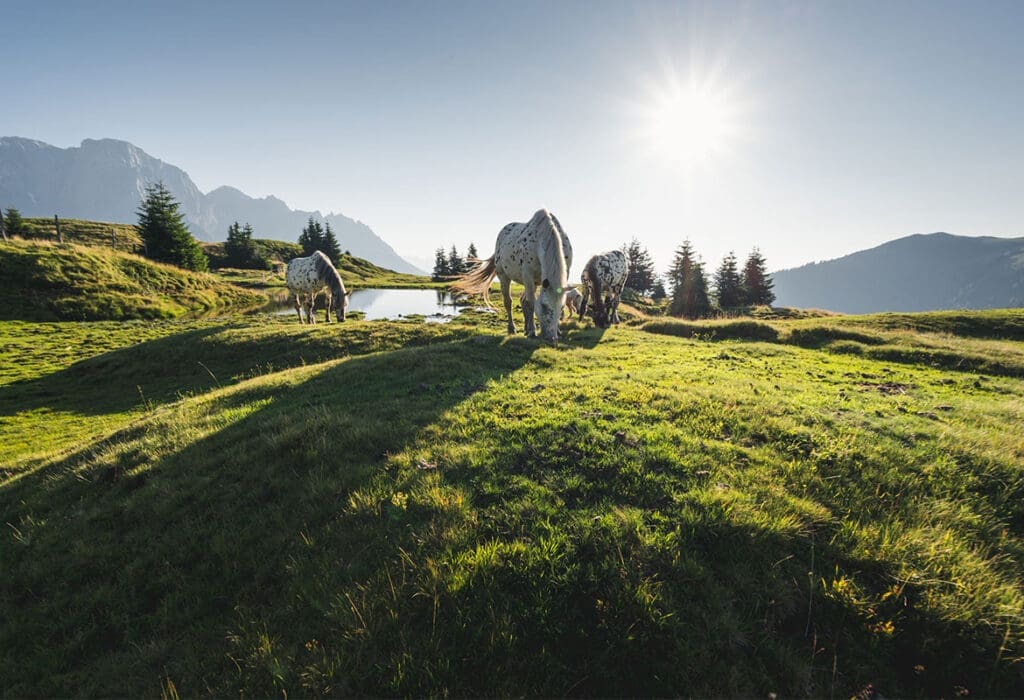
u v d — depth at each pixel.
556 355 12.70
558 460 5.97
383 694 3.47
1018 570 4.50
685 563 4.22
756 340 20.22
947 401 9.92
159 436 8.50
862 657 3.77
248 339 19.00
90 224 88.31
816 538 4.64
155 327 27.73
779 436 6.87
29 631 4.86
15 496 7.60
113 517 6.31
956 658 3.73
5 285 30.42
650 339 18.73
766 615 3.97
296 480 6.15
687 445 6.39
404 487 5.53
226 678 3.85
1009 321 23.38
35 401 14.71
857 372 13.94
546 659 3.62
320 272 24.88
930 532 4.76
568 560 4.27
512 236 14.69
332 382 10.95
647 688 3.49
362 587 4.18
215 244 101.88
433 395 9.07
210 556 5.25
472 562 4.21
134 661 4.29
